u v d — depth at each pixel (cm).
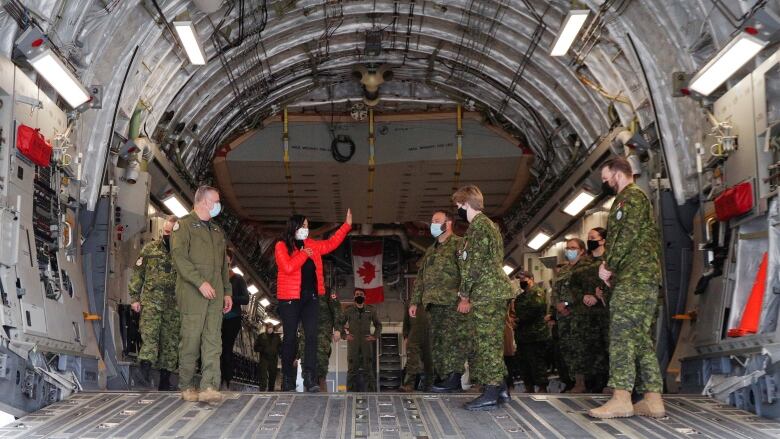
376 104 1459
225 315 1039
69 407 638
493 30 1204
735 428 560
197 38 959
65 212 838
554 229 1535
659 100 934
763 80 690
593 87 1137
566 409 633
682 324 877
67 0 771
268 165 1556
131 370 1011
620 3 932
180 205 1315
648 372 601
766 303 654
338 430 549
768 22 668
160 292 839
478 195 655
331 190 1728
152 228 1234
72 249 857
